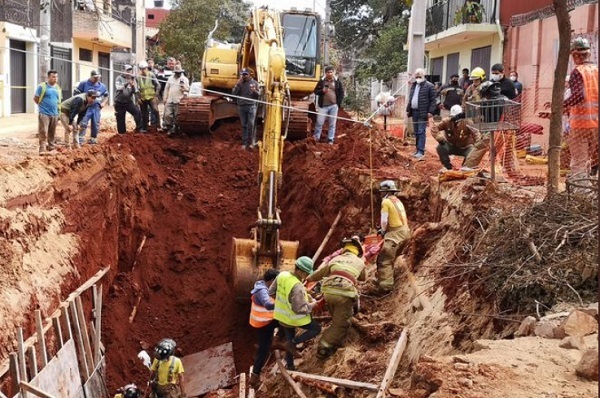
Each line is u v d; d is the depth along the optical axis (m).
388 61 34.66
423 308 9.77
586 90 9.78
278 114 12.70
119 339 13.26
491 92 10.93
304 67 18.42
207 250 16.06
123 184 15.09
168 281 15.49
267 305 10.21
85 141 17.16
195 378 13.07
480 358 6.24
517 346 6.53
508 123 10.62
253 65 17.30
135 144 17.08
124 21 36.66
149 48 49.91
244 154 17.88
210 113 17.95
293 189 16.91
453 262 9.76
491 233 8.80
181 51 42.47
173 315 14.91
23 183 11.05
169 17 43.09
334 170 15.54
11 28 26.72
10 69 27.34
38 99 14.38
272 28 15.60
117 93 18.11
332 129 17.64
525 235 8.05
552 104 8.88
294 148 17.61
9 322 8.67
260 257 12.81
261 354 10.37
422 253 11.52
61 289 10.52
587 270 7.40
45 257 10.53
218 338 14.12
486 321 7.93
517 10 22.05
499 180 11.30
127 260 14.93
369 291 11.42
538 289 7.50
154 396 10.38
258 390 10.34
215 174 17.59
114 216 14.45
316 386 9.23
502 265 8.01
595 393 5.56
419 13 18.27
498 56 22.42
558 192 8.88
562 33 8.62
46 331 9.38
